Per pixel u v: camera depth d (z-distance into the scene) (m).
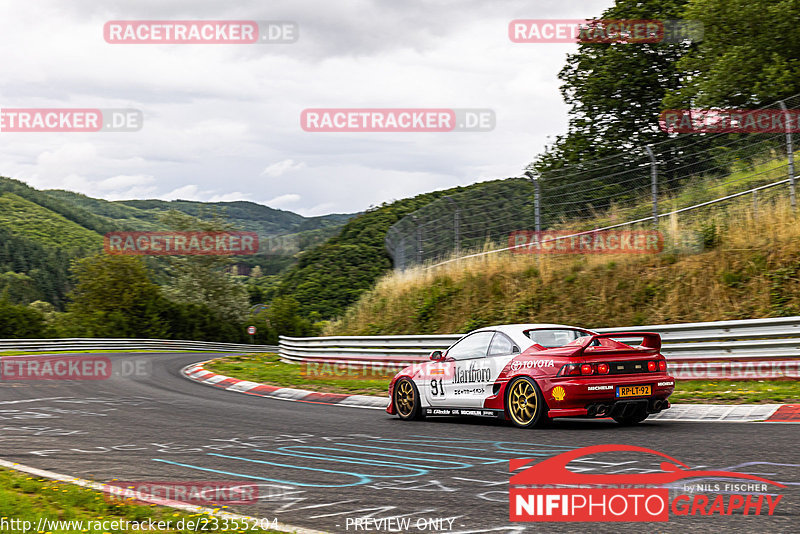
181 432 9.44
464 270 21.45
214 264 71.81
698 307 14.84
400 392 10.66
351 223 67.69
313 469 6.69
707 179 20.62
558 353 8.66
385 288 25.27
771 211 16.17
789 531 4.15
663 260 16.53
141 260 56.28
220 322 56.94
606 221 20.55
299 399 14.44
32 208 192.12
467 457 7.01
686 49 31.09
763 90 24.42
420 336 17.64
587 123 33.06
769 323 11.54
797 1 24.55
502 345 9.50
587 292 17.25
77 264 54.12
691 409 9.62
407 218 26.62
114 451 8.00
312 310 60.34
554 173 21.84
